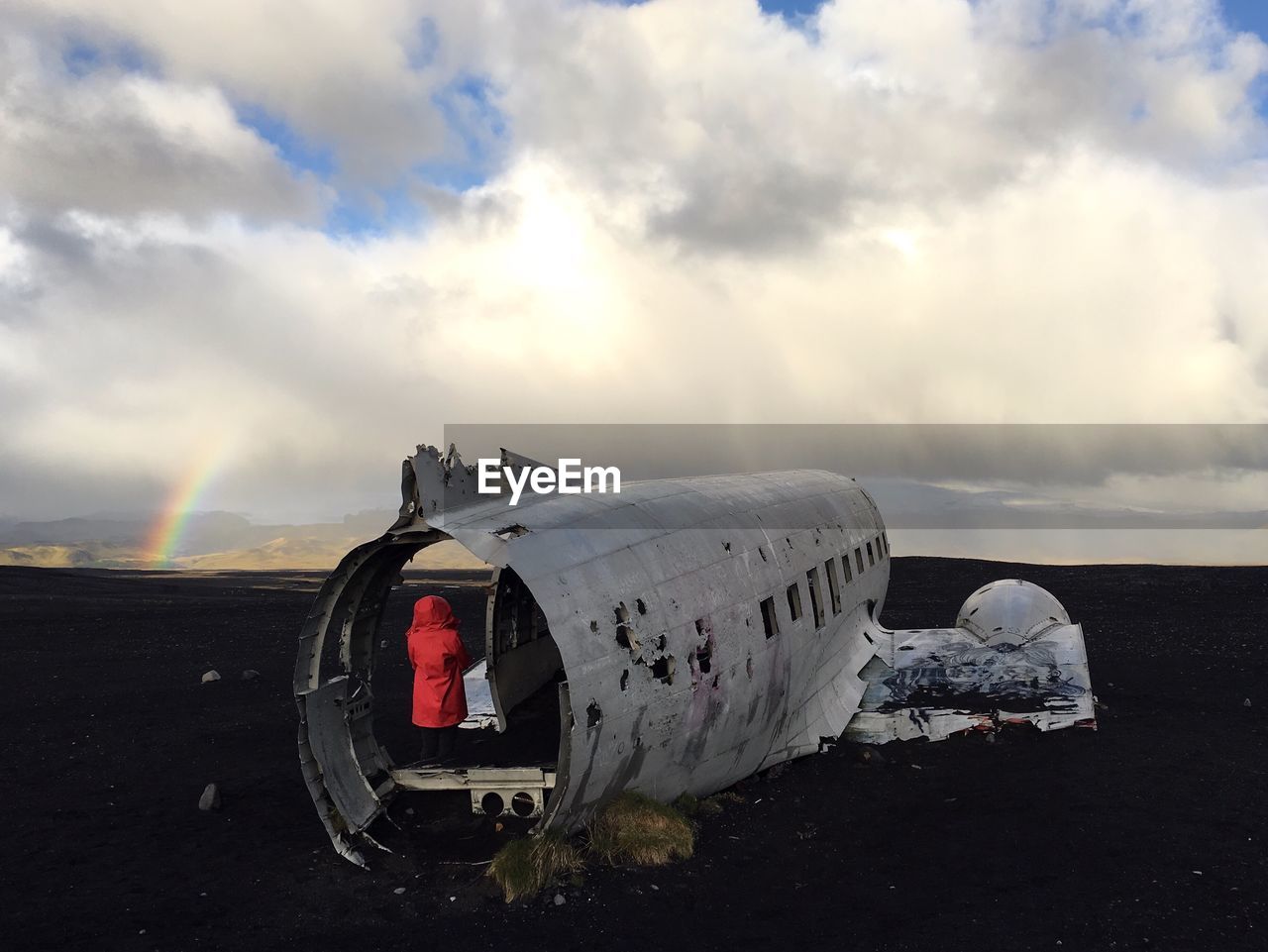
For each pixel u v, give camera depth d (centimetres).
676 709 816
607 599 786
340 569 840
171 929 684
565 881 739
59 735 1314
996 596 1412
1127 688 1470
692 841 816
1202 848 805
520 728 1119
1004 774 1012
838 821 885
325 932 675
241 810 965
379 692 1583
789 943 645
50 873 797
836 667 1228
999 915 682
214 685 1692
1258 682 1517
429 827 868
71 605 3017
